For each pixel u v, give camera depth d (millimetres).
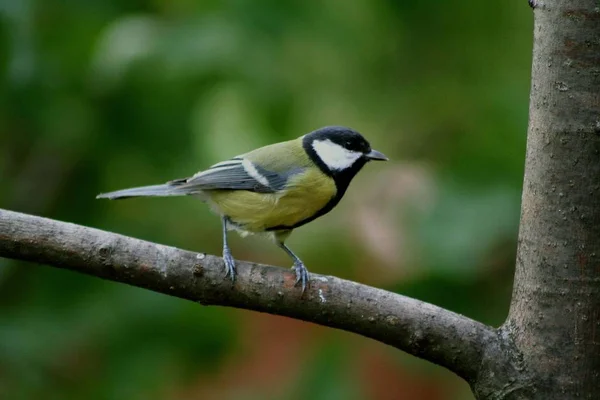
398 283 9508
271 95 11023
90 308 10031
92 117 10906
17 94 10453
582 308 6070
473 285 9406
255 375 9953
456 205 9570
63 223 6809
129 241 6828
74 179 11070
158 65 10719
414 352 6551
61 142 10961
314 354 9797
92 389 10000
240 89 11117
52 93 10656
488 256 9391
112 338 9977
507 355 6293
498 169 9719
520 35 10633
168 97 10867
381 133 11078
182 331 10125
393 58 11047
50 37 10828
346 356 9719
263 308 6863
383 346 9711
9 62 10250
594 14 5902
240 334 10188
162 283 6852
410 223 9727
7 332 9617
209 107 11719
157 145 11133
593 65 5941
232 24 10984
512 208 9375
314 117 11359
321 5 11047
